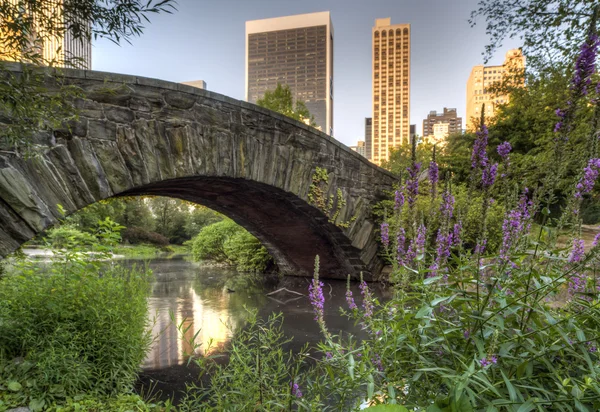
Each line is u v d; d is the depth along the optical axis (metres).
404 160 29.56
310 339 5.38
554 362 1.47
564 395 1.19
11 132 2.96
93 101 4.73
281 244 12.87
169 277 13.74
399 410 1.07
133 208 42.72
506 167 1.68
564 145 1.41
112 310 3.27
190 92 5.84
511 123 12.41
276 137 7.54
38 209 4.14
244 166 6.79
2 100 2.66
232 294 9.71
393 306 1.82
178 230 50.34
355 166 10.22
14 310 3.14
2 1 2.58
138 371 3.79
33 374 2.76
